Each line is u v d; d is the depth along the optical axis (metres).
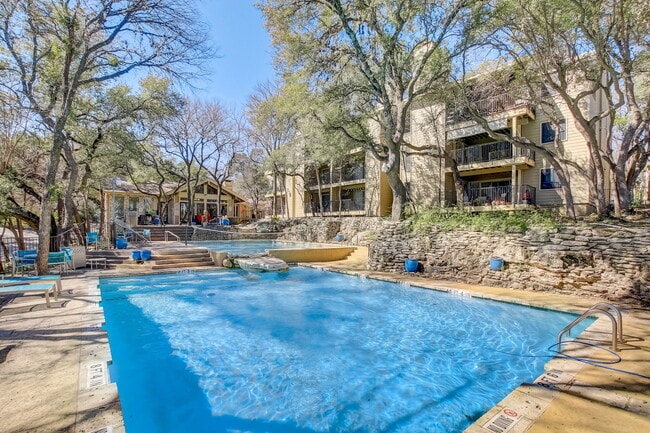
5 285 6.39
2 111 9.75
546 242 8.70
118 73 10.82
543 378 3.79
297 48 12.40
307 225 24.22
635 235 7.51
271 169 28.44
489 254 9.65
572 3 8.06
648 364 4.12
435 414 3.84
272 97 26.09
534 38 9.48
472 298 8.52
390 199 23.88
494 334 6.20
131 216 27.56
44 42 10.85
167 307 8.08
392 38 11.44
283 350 5.59
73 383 3.33
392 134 13.42
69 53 9.69
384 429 3.58
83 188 16.05
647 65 10.24
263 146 29.55
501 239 9.45
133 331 6.44
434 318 7.16
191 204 29.77
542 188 16.94
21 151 11.93
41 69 11.26
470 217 11.07
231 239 23.97
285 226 25.81
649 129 10.79
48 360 3.87
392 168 13.11
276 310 7.84
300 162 24.59
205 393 4.29
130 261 12.30
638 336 5.15
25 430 2.58
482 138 19.77
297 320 7.10
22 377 3.45
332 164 25.30
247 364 5.09
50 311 5.91
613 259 7.69
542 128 16.89
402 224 12.08
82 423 2.67
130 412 3.88
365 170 24.61
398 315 7.40
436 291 9.38
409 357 5.31
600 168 10.34
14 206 12.22
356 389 4.39
